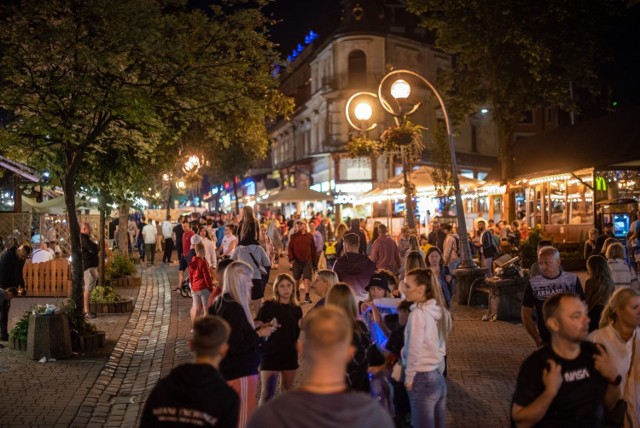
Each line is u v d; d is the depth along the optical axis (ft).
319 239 74.49
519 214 110.73
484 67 96.32
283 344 21.67
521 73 96.99
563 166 95.14
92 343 37.19
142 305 55.57
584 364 13.06
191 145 67.26
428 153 153.89
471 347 36.70
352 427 9.13
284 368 21.66
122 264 70.54
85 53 31.53
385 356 20.45
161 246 129.90
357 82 156.46
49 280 60.29
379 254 48.47
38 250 61.52
